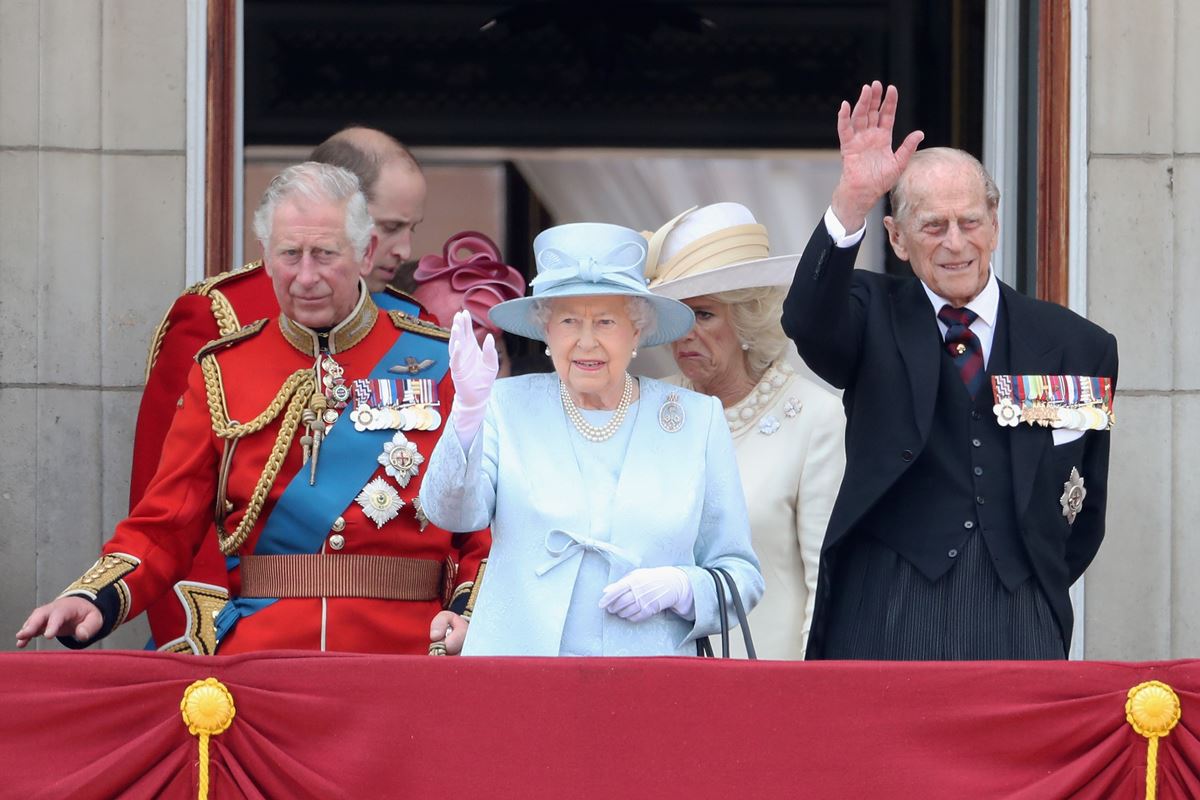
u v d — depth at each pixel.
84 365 21.31
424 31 31.62
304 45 31.50
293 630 16.23
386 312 17.55
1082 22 21.78
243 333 17.12
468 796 13.79
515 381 15.42
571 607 14.80
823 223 15.91
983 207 16.30
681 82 31.89
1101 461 16.59
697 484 15.12
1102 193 21.78
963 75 26.61
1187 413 21.61
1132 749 13.91
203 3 21.56
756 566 15.37
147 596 16.00
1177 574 21.52
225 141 21.69
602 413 15.27
